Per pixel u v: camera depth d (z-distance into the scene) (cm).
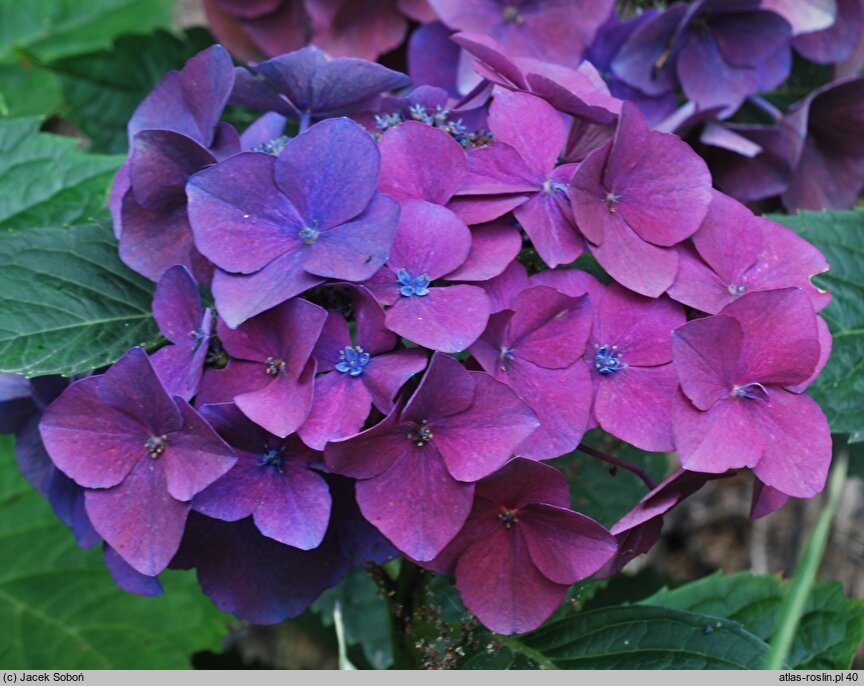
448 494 51
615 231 54
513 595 53
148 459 52
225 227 52
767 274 55
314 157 52
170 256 56
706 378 52
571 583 52
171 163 54
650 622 57
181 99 57
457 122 57
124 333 58
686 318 54
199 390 53
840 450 70
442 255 52
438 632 57
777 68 70
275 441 52
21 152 65
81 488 58
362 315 52
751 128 69
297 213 53
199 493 52
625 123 53
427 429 52
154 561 52
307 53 56
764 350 53
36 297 58
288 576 55
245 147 59
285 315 52
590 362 53
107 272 59
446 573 53
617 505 65
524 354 53
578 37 69
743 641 56
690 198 54
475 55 57
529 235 53
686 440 52
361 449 51
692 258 55
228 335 52
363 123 58
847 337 63
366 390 51
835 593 65
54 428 52
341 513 54
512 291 53
